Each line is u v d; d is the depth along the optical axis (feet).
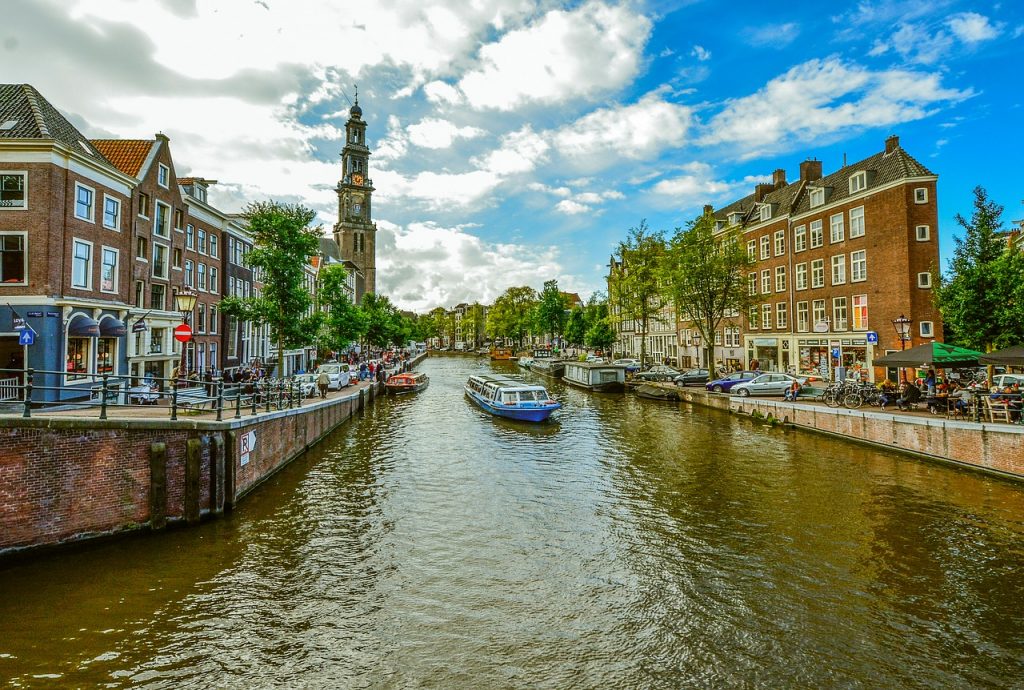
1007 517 40.86
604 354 238.68
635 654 25.17
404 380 136.15
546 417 88.58
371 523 41.91
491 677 23.57
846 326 111.86
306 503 46.50
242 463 46.65
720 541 38.11
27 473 32.89
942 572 32.71
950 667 23.85
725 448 67.56
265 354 142.82
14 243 62.23
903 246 98.27
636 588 31.48
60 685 22.39
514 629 27.37
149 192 84.38
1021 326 61.36
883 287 102.32
